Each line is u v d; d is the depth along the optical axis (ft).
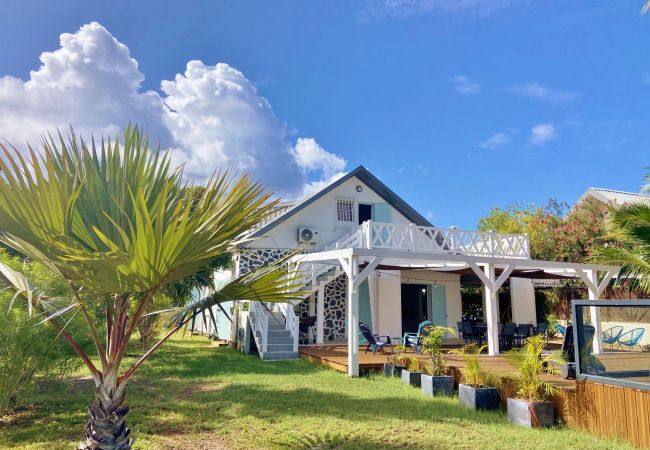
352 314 35.42
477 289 73.67
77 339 24.66
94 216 14.15
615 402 19.85
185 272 13.12
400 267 51.62
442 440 19.48
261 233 52.85
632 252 36.78
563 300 64.18
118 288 11.84
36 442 18.97
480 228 104.32
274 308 50.88
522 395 23.35
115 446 12.83
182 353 48.39
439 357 30.01
